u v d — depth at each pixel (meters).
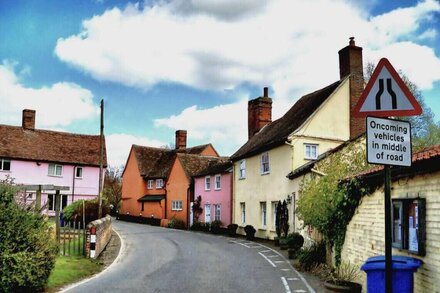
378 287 6.88
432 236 7.36
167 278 13.20
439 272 7.07
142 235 29.38
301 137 25.67
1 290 9.63
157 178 50.44
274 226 27.23
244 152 31.64
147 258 17.91
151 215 49.22
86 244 17.11
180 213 43.38
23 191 15.70
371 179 10.08
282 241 21.52
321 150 26.08
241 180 32.47
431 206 7.44
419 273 7.73
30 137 45.84
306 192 15.66
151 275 13.74
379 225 9.79
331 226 13.30
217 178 36.88
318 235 16.58
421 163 7.46
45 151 45.25
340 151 20.28
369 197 10.43
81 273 13.62
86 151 48.16
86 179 46.84
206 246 22.94
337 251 12.68
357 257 11.09
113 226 39.47
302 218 16.16
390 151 5.44
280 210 25.42
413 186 8.20
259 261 17.19
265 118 35.22
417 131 37.81
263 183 28.95
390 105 5.47
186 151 55.06
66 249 18.42
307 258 14.96
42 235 10.77
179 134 55.25
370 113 5.52
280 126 29.97
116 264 16.23
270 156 28.12
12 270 9.72
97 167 47.56
